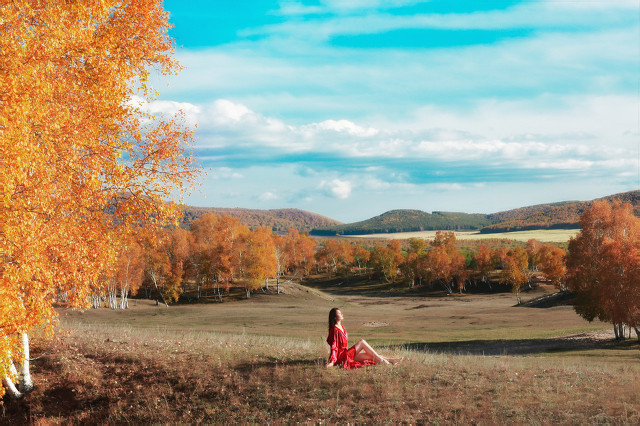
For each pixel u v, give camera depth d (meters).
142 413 12.32
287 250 154.00
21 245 8.96
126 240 12.84
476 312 74.50
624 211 48.03
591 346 35.50
